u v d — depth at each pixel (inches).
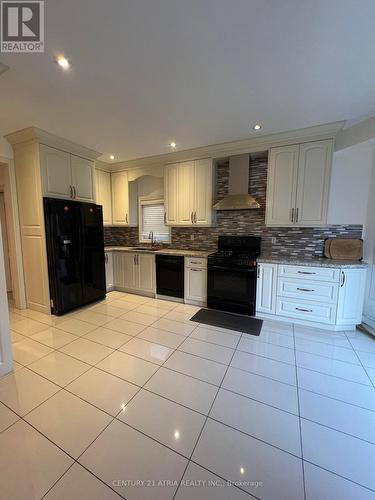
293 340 99.3
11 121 100.5
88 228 136.2
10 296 153.0
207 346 94.3
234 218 144.8
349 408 63.1
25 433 54.6
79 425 56.8
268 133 113.7
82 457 49.1
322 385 71.9
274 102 84.7
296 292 112.7
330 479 45.4
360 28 51.7
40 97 80.9
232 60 62.6
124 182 171.0
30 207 120.5
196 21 50.4
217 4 46.5
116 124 103.0
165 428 56.2
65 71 66.8
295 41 55.9
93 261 141.4
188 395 67.2
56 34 53.5
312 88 75.9
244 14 48.8
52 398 65.5
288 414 60.8
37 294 127.3
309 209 113.8
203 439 53.4
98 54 60.0
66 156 125.7
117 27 51.7
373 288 108.0
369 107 88.0
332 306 106.3
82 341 97.7
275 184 120.0
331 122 100.8
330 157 107.9
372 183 109.7
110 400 65.0
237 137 118.5
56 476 45.4
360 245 114.0
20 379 73.4
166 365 81.4
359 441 53.5
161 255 150.3
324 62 63.3
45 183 115.6
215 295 132.1
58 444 51.9
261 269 119.6
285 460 48.9
